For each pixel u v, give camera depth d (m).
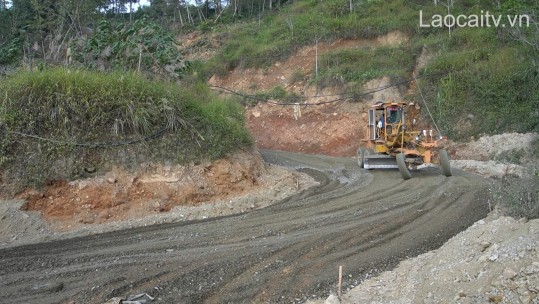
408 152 15.49
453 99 21.80
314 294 6.34
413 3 31.66
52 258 8.12
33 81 11.44
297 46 31.03
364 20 30.45
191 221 10.70
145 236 9.36
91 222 10.47
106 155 11.34
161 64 16.06
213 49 38.59
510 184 8.45
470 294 5.26
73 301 6.25
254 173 13.98
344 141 24.16
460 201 10.85
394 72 24.97
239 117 15.79
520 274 5.12
